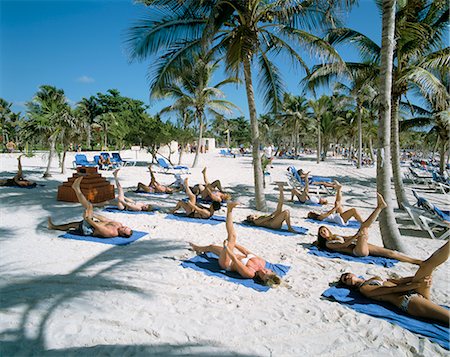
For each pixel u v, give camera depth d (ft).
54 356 9.34
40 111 47.42
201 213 26.48
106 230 20.48
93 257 17.31
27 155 95.14
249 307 12.51
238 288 14.05
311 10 28.09
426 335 10.82
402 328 11.23
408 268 16.90
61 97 48.98
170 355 9.50
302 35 28.35
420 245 21.24
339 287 14.43
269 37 32.53
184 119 79.15
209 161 100.68
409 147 270.46
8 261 16.51
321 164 102.99
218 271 15.76
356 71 38.96
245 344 10.19
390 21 18.63
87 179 31.83
